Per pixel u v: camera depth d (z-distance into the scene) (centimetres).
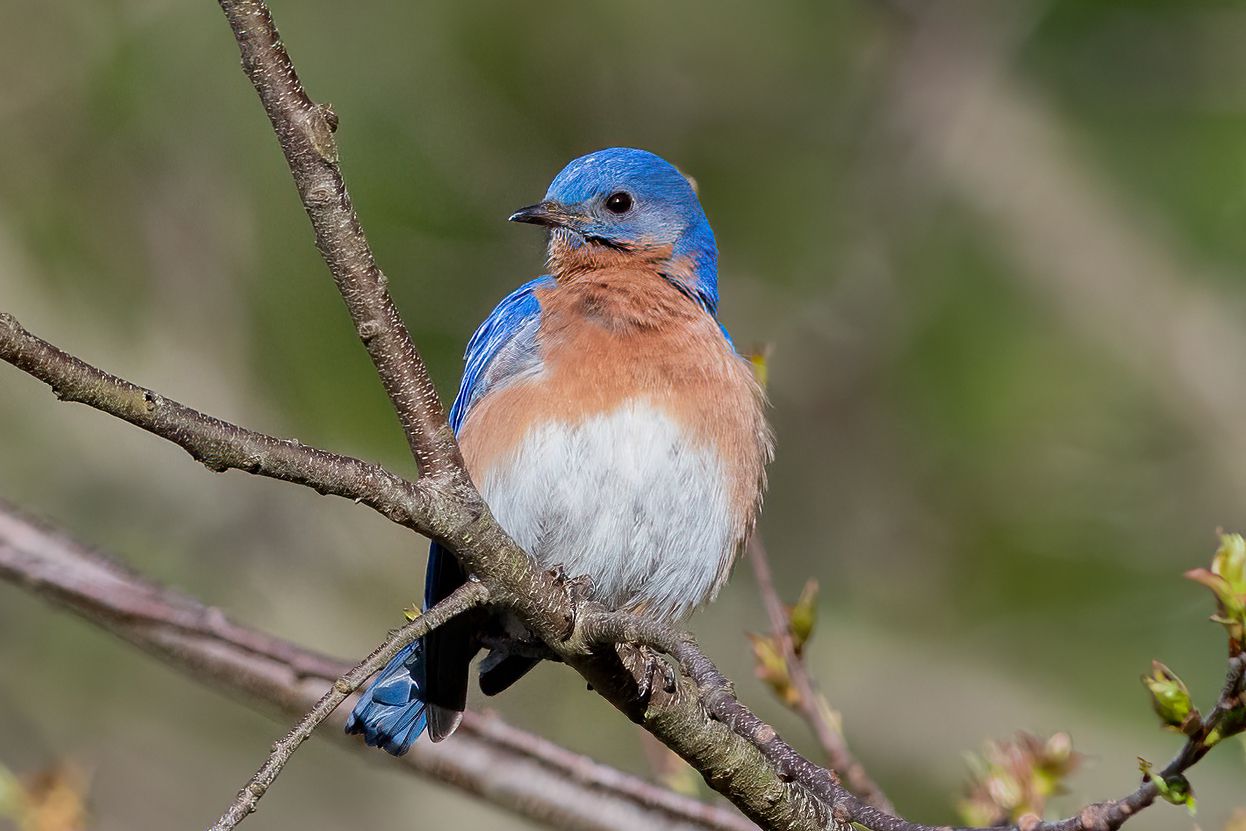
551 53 1584
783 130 1716
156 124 1442
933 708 1493
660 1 1655
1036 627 1573
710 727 652
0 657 1323
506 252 1495
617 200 938
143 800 1290
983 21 1788
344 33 1504
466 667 805
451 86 1530
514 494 829
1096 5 1767
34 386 1398
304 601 1384
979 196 1723
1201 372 1661
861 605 1580
